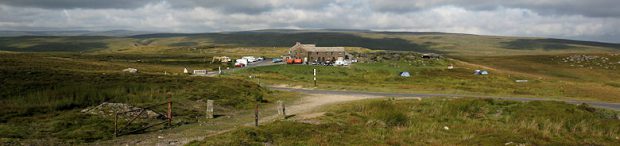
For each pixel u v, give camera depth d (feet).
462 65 480.64
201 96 121.49
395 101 124.57
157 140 65.67
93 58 532.73
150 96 113.19
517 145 69.05
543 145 71.82
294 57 453.17
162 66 410.31
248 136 65.92
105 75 143.23
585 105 112.78
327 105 122.62
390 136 74.43
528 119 96.22
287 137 68.28
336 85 210.18
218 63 467.52
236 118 95.14
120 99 106.11
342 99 142.92
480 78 326.03
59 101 92.89
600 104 142.00
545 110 104.27
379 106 108.27
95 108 86.28
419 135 77.00
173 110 97.86
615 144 77.05
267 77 259.80
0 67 135.13
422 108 109.29
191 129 77.36
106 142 62.90
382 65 389.39
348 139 69.67
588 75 522.47
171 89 129.29
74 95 101.96
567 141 76.89
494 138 74.49
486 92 184.14
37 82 114.21
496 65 629.10
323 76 278.67
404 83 244.63
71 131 68.03
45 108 86.38
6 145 55.57
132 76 148.36
